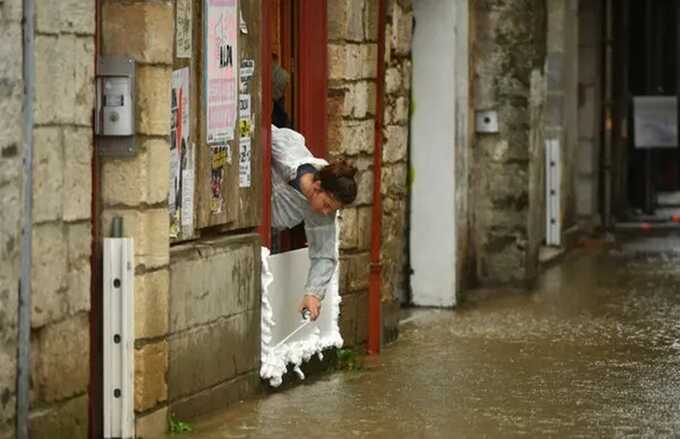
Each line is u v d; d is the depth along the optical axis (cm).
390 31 3234
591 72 5991
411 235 3916
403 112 3334
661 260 5072
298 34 2916
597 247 5553
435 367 2950
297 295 2781
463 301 4053
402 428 2367
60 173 2019
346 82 3030
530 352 3141
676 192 7900
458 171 4000
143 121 2184
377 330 3131
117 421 2152
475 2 4347
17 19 1928
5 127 1912
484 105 4362
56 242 2019
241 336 2545
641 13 7319
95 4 2123
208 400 2439
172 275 2305
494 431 2350
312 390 2684
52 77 1992
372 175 3139
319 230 2591
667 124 6669
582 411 2511
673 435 2331
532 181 4431
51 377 2025
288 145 2683
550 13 5184
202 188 2409
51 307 2016
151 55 2175
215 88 2434
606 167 6197
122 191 2186
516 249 4369
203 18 2383
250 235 2572
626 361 3028
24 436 1970
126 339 2144
